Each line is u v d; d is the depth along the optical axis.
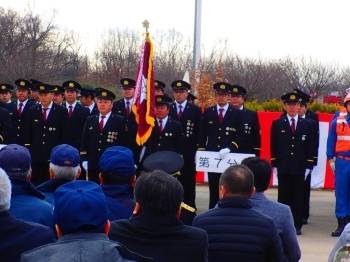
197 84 18.78
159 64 36.53
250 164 4.97
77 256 2.79
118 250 2.89
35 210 4.36
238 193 4.42
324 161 15.33
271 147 10.53
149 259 2.96
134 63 37.84
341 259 3.58
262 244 4.25
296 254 4.85
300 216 10.23
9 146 4.57
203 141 10.98
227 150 10.53
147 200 3.64
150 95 10.26
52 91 11.25
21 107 12.12
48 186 5.08
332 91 33.56
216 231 4.30
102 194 3.06
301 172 10.25
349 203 10.09
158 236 3.62
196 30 18.69
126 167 4.82
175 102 11.53
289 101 10.39
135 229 3.65
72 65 34.41
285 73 31.73
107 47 38.72
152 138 10.73
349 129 10.08
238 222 4.31
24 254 2.87
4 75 25.28
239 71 31.48
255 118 10.91
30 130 11.26
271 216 4.79
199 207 12.48
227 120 10.87
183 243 3.62
